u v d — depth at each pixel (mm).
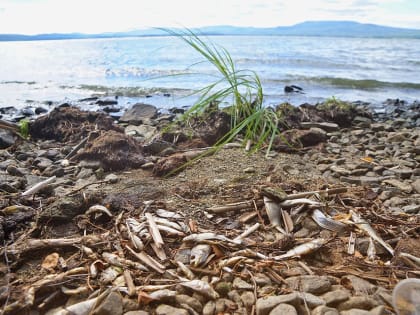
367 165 3803
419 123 6656
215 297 1764
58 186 3143
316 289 1808
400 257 2061
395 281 1896
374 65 16859
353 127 6016
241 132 4578
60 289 1810
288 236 2221
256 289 1829
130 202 2646
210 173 3221
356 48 27844
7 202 2662
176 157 3484
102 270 1951
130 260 2025
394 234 2348
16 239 2256
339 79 12641
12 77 14289
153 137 4715
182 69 15734
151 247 2135
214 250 2094
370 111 7719
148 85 11883
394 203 2887
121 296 1745
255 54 20922
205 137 4516
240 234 2314
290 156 3924
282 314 1627
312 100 9242
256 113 3461
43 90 11195
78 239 2186
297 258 2086
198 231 2287
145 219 2383
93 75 14727
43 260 2057
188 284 1800
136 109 6684
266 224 2445
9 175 3408
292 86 10938
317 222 2400
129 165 3609
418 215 2637
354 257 2104
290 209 2545
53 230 2334
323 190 2830
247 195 2750
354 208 2645
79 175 3461
